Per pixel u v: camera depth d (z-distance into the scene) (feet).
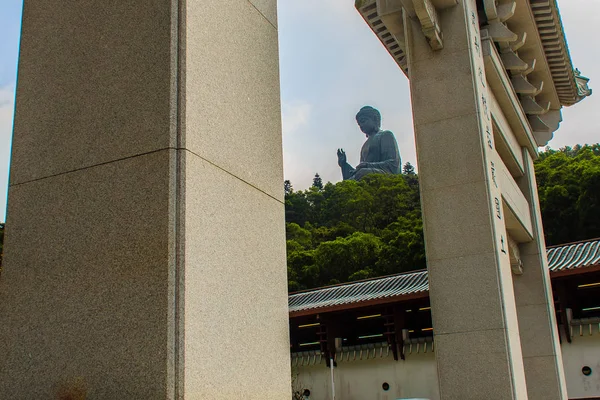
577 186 156.56
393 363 88.28
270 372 17.99
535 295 64.28
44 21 19.27
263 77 20.79
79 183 17.02
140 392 14.52
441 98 45.11
